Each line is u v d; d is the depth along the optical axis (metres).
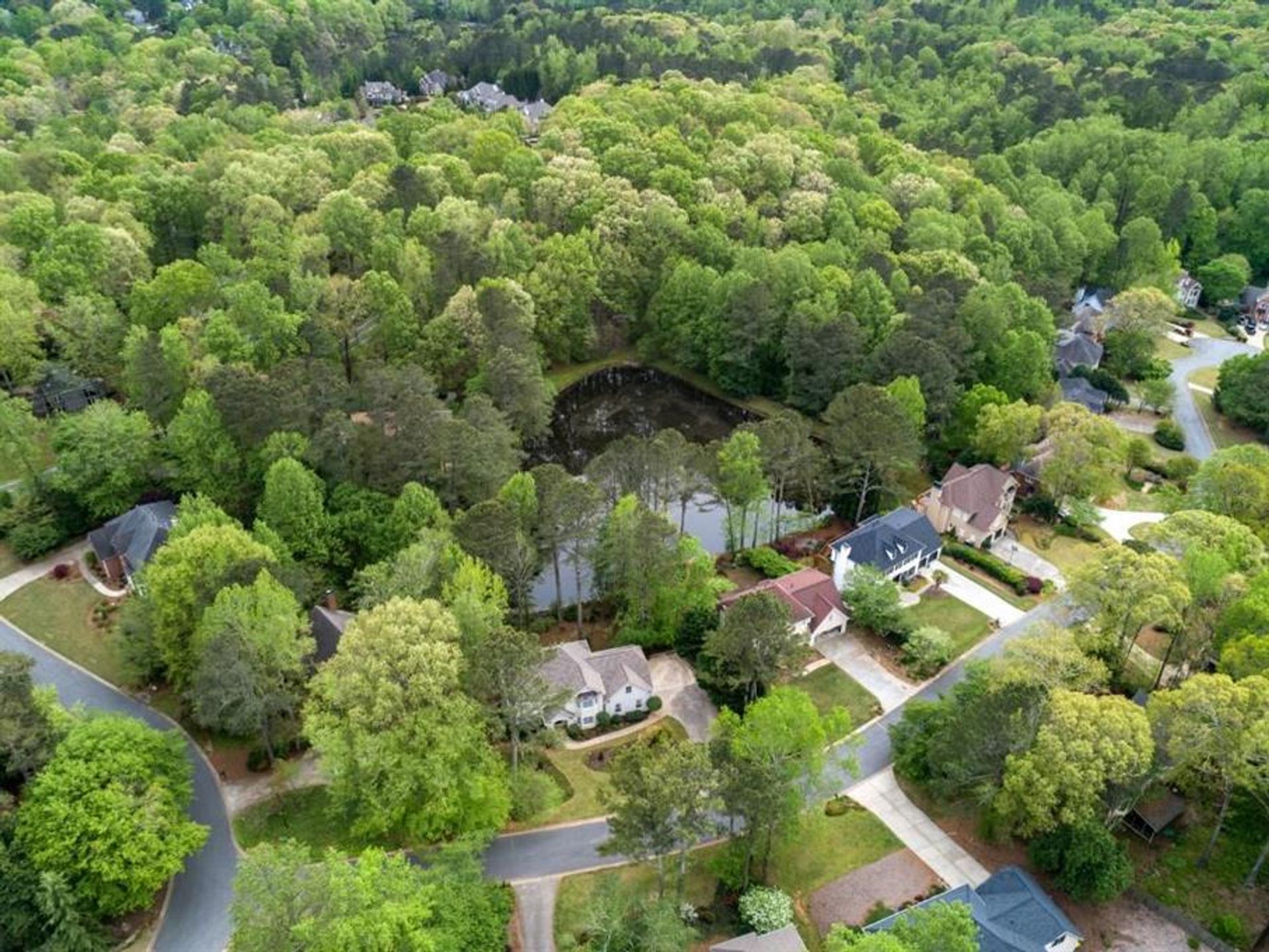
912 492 105.75
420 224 124.81
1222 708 53.91
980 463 103.94
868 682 77.12
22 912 50.69
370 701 57.22
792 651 67.56
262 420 85.44
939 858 61.12
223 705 60.00
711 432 121.69
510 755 67.56
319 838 61.56
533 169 141.50
